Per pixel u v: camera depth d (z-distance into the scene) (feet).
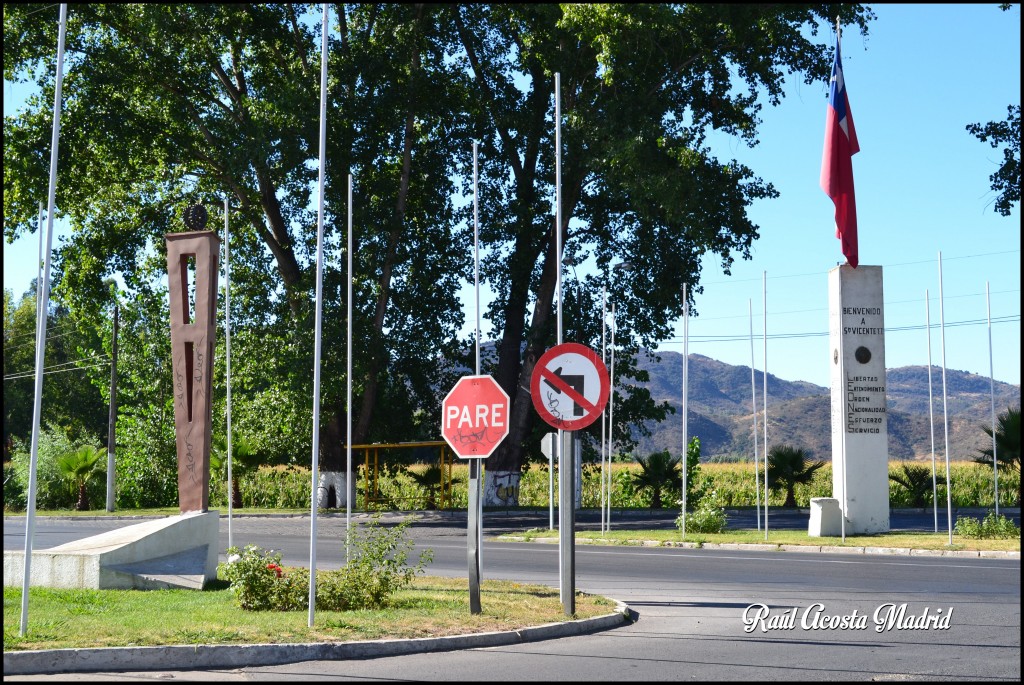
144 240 126.72
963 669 28.25
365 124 115.44
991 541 72.69
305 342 114.21
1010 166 93.76
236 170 110.22
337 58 117.60
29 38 108.78
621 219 131.03
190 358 56.44
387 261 123.13
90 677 26.63
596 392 38.47
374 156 119.34
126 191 127.34
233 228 130.31
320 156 36.19
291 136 110.93
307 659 29.94
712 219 119.85
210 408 55.72
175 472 152.15
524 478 150.82
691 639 34.24
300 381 114.42
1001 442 108.58
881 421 81.92
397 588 41.70
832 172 82.89
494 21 126.41
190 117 114.52
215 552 50.08
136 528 49.67
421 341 132.67
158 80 113.39
